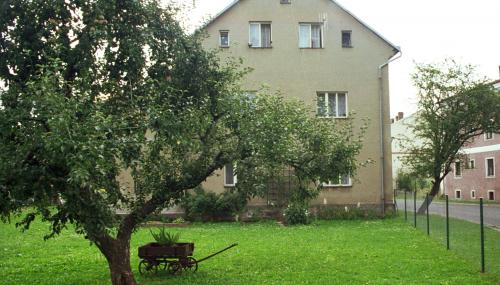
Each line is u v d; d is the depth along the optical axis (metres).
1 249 14.61
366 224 20.98
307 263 11.95
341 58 24.78
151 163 8.41
